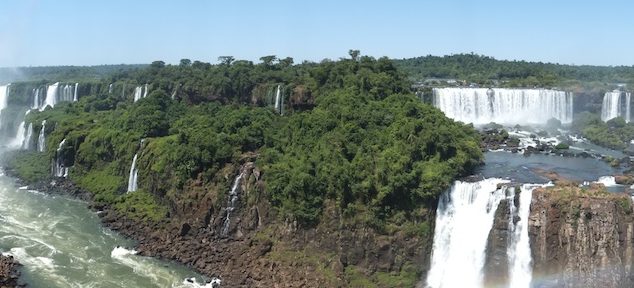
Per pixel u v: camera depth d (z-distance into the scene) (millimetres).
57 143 99125
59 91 138000
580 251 51906
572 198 52531
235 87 102812
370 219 58438
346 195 59969
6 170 101562
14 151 113375
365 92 81938
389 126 69875
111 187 87125
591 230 51562
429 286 57375
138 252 65562
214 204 69875
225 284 58062
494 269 55625
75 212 79688
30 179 95250
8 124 128125
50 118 112188
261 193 66438
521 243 54406
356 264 59000
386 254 58188
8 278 57156
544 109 96000
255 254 62594
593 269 51469
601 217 51281
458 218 58031
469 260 56750
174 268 61969
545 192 53781
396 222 58562
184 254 64625
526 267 54062
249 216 67188
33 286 56250
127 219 75562
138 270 61125
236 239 67375
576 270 52000
